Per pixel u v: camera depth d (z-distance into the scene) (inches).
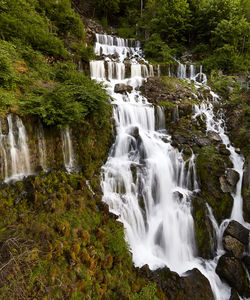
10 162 222.1
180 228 292.5
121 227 244.8
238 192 336.8
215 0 698.8
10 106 230.8
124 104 413.1
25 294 133.4
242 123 434.3
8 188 205.8
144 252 262.7
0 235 161.8
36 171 246.1
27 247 154.8
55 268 156.9
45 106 242.1
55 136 270.4
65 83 348.2
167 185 340.5
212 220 305.1
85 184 265.6
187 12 750.5
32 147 244.4
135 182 310.0
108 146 353.4
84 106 296.5
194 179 341.1
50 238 174.9
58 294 146.7
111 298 179.0
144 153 362.3
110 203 273.9
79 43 589.0
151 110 428.8
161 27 786.2
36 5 526.6
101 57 632.4
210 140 395.5
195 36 801.6
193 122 438.3
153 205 318.7
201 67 660.1
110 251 210.7
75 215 216.7
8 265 137.2
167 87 517.3
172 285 216.2
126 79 559.5
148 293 195.9
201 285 225.6
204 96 518.6
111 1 943.0
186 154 365.4
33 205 199.2
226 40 657.0
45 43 412.8
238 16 664.4
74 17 585.3
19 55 339.6
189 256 281.6
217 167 343.9
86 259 179.3
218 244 294.5
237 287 239.3
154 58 736.3
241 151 390.6
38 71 355.3
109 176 302.8
